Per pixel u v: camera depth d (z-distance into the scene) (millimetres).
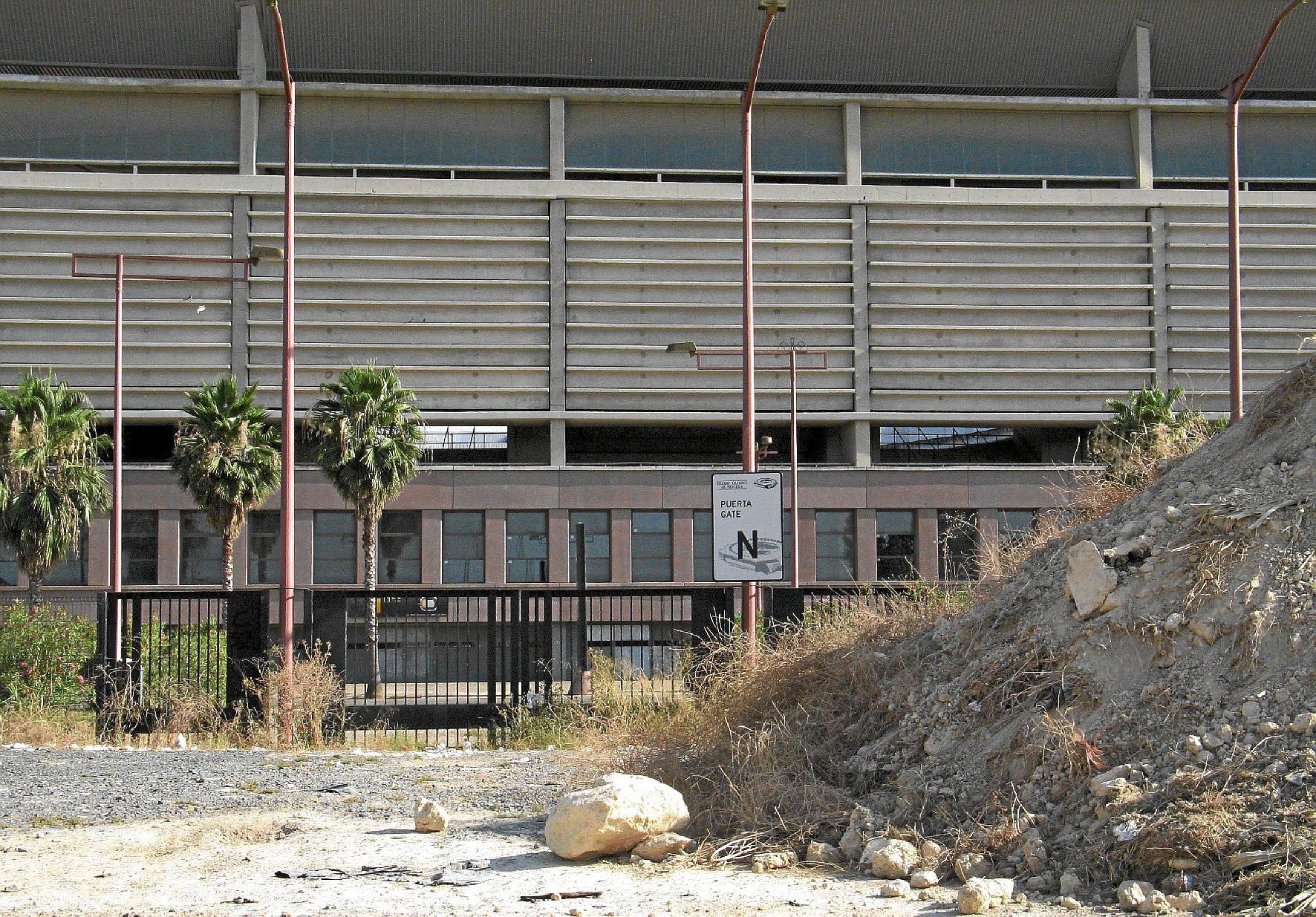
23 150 52656
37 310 52219
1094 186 57156
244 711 17203
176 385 52562
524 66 54938
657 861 8492
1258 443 9977
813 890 7539
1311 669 7742
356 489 41562
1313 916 6184
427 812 9594
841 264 54594
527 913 7152
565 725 16328
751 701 10844
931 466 53250
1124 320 55438
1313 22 55312
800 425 57125
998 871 7609
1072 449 58031
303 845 9133
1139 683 8414
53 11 52438
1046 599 9719
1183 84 57031
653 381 53969
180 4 52844
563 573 51500
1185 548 8867
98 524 50469
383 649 18156
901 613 11781
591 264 54156
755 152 55188
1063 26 55562
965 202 55000
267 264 52812
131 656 17750
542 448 57031
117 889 7906
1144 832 7203
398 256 53344
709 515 52312
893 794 8906
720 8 54031
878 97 55031
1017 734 8562
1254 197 55594
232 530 42312
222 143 53281
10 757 14125
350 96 53656
